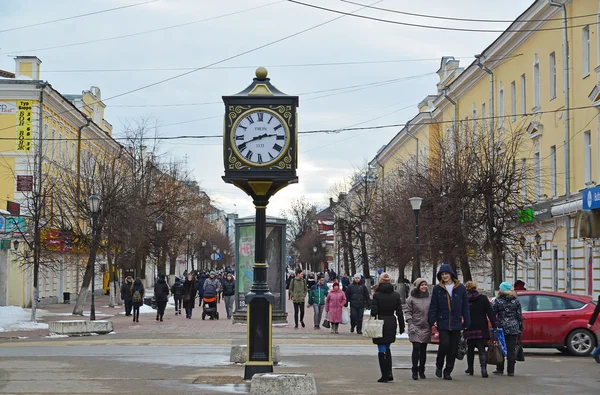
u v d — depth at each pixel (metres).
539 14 38.44
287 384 12.80
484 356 16.02
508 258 37.94
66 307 50.78
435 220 34.66
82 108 66.00
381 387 14.10
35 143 49.69
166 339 26.36
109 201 43.25
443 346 15.47
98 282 72.31
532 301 21.30
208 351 21.67
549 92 38.44
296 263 142.00
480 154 35.62
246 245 33.81
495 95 47.16
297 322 32.50
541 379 15.55
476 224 33.50
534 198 38.44
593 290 32.84
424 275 63.47
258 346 14.45
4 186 49.81
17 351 21.86
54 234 39.91
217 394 12.89
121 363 17.97
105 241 45.38
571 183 35.72
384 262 50.16
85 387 13.76
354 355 20.88
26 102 50.38
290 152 14.27
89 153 49.41
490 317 16.02
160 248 54.19
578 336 20.95
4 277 46.19
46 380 14.74
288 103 14.37
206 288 38.38
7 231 41.69
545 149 39.19
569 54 35.75
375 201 59.53
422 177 38.28
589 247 33.53
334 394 13.12
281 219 33.47
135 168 55.53
